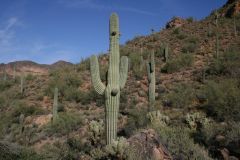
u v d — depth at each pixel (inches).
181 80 1115.3
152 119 599.8
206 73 1107.3
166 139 396.5
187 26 1984.5
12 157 387.9
